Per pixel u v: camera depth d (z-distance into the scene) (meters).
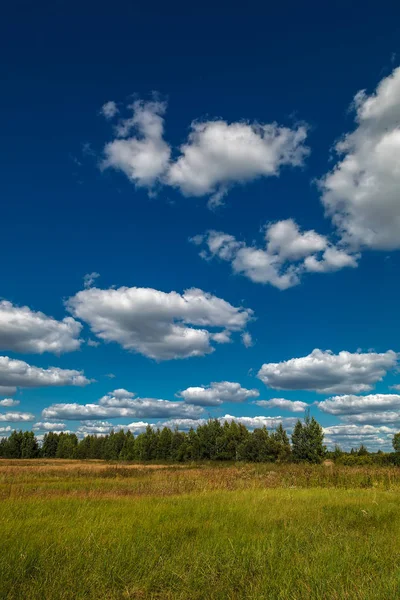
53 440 107.31
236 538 7.69
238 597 5.03
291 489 18.00
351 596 4.90
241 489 17.72
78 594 4.96
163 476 25.94
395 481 20.94
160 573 5.79
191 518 9.91
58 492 16.53
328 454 55.72
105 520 9.16
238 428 74.25
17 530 7.72
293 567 5.97
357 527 9.23
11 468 41.78
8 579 5.28
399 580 5.24
